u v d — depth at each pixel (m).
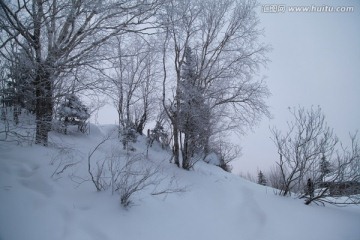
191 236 4.74
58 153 6.29
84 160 6.50
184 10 10.02
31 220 3.69
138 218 4.66
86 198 4.68
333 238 4.93
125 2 6.73
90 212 4.32
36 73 6.45
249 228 5.49
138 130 19.36
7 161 5.06
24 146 6.08
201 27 11.83
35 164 5.31
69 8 6.31
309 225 5.48
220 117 12.28
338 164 6.67
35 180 4.73
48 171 5.14
